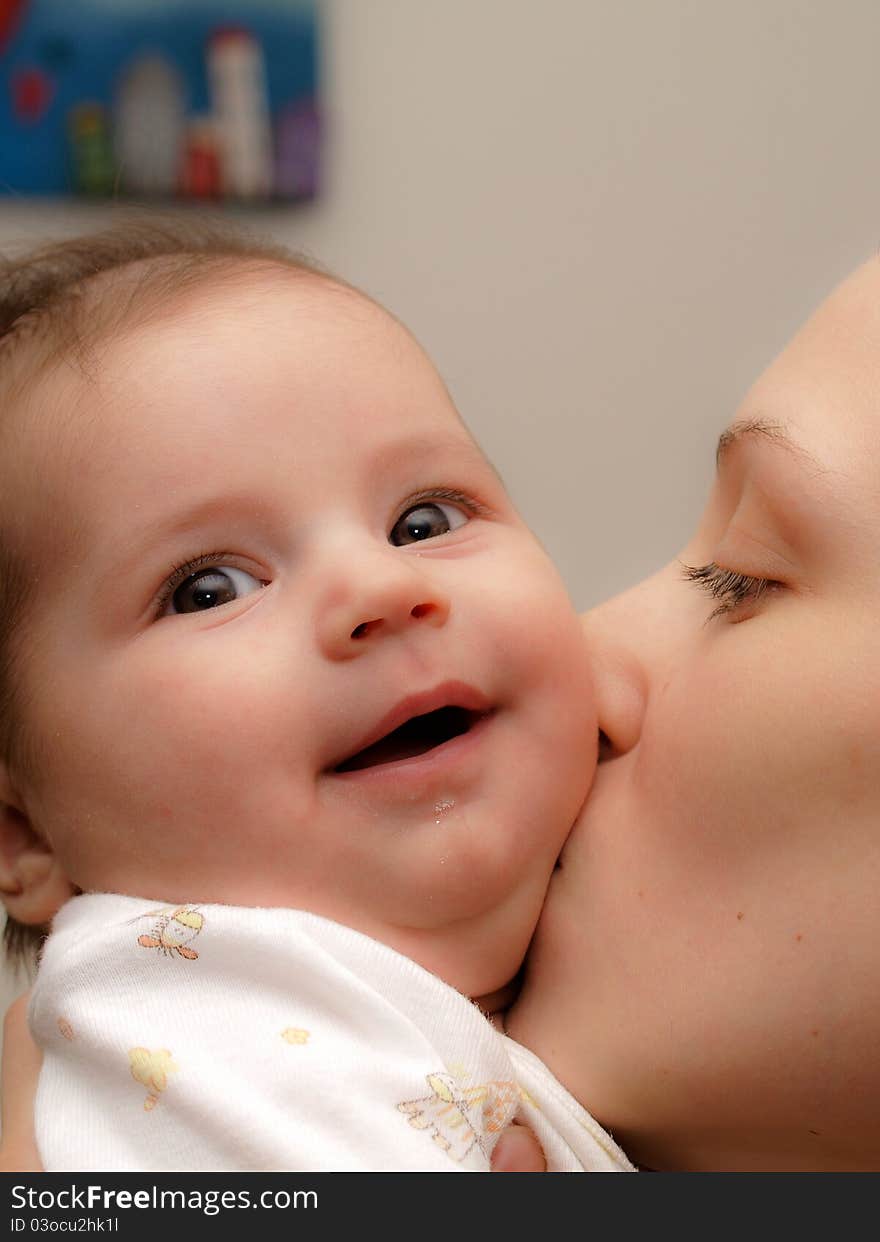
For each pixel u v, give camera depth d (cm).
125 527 80
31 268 102
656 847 72
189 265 95
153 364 83
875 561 67
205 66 180
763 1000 66
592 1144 71
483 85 191
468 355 194
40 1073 77
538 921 79
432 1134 67
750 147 192
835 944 64
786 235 193
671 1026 69
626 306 194
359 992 71
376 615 75
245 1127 65
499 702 79
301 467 80
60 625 81
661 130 192
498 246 193
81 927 78
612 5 191
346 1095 67
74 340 87
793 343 82
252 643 77
